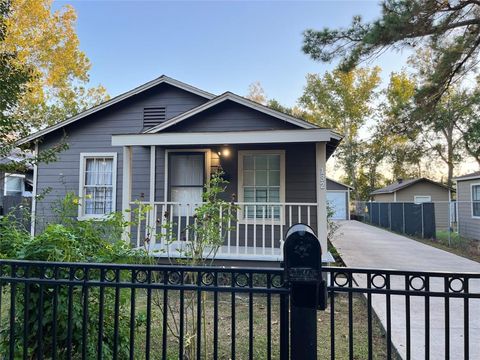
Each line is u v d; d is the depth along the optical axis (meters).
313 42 7.32
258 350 3.25
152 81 8.78
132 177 8.33
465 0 6.55
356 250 9.68
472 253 9.53
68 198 3.39
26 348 1.92
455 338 3.44
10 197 11.56
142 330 3.57
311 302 1.53
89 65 19.50
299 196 7.29
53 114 17.03
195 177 7.64
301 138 6.19
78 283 1.84
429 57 8.34
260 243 7.29
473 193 13.09
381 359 3.11
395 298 4.88
